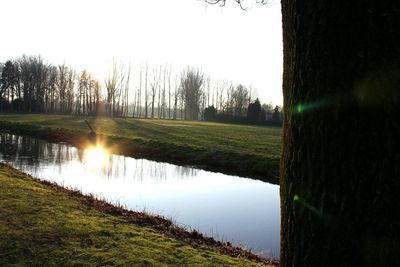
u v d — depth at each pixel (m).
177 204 15.22
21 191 11.77
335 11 2.16
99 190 17.41
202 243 8.90
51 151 30.34
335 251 2.14
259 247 10.23
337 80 2.15
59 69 98.44
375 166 2.04
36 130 42.50
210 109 93.38
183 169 24.30
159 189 18.17
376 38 2.08
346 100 2.12
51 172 21.50
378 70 2.05
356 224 2.08
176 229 9.88
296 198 2.34
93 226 8.79
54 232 8.14
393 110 2.02
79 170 22.64
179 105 114.75
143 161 27.33
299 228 2.32
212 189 18.42
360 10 2.10
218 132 49.66
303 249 2.29
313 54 2.24
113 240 7.95
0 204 9.91
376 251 2.03
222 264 7.15
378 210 2.03
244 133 49.59
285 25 2.51
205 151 27.92
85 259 6.89
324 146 2.19
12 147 31.61
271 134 49.47
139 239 8.18
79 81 97.62
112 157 28.73
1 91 92.25
